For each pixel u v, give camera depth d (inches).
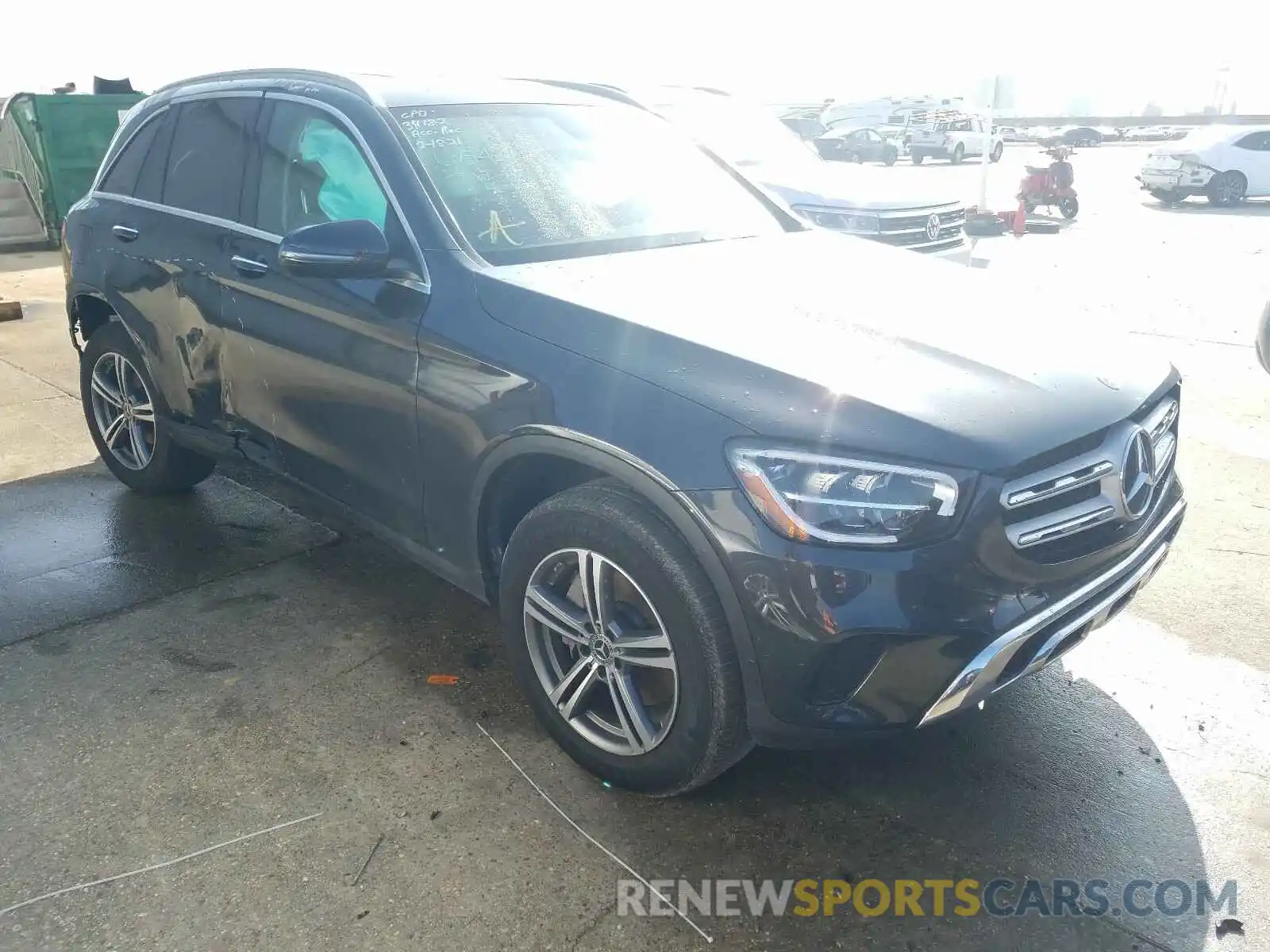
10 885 93.6
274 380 134.7
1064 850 99.5
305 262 110.3
